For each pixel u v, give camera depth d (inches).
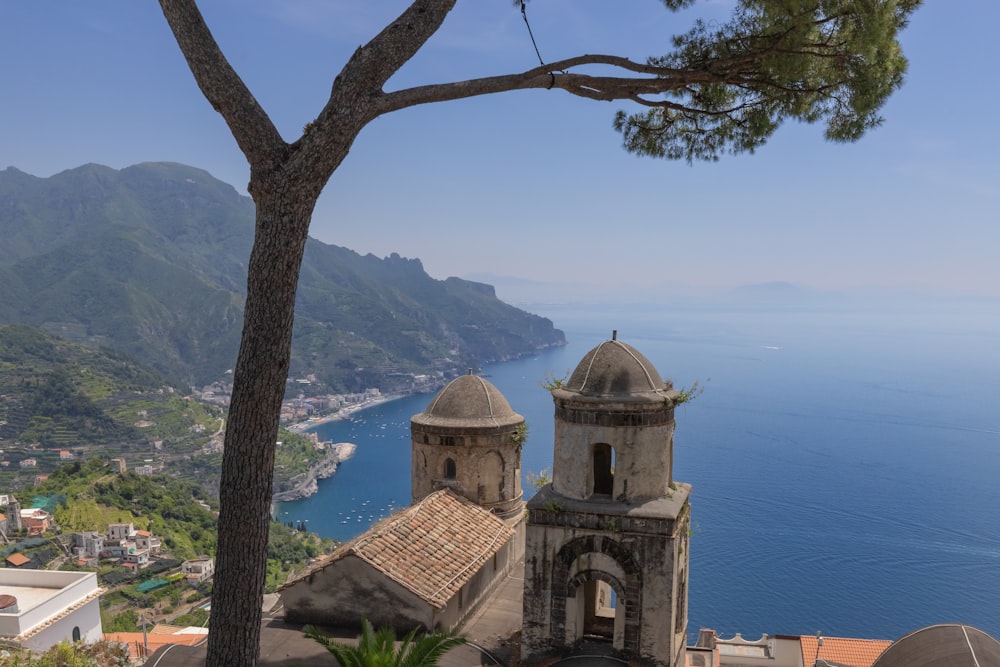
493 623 898.1
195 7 473.1
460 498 1035.3
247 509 456.1
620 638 737.6
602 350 791.7
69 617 1754.4
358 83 477.4
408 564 840.9
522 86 553.0
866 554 5570.9
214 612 461.1
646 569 725.9
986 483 7667.3
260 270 455.8
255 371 452.4
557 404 780.6
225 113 466.6
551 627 761.0
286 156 466.3
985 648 692.1
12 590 1887.3
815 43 607.2
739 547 5723.4
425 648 555.2
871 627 4350.4
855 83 603.2
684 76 606.2
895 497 7130.9
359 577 820.0
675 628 745.0
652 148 754.2
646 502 748.6
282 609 904.3
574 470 765.3
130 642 1803.6
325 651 756.6
